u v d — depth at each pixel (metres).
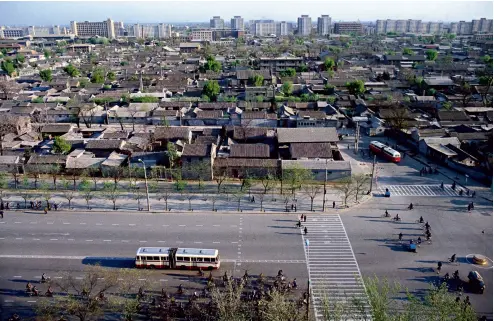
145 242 80.94
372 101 181.12
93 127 155.88
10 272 71.75
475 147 125.69
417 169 118.25
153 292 66.38
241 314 55.22
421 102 181.25
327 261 74.50
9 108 176.50
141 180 110.62
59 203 97.44
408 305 56.31
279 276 68.25
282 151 126.50
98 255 76.81
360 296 64.56
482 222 87.88
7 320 59.97
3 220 89.62
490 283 68.31
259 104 180.00
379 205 96.12
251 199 99.56
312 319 60.12
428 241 80.44
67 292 61.62
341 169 108.38
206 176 110.62
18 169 113.56
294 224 87.75
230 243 80.44
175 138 132.62
